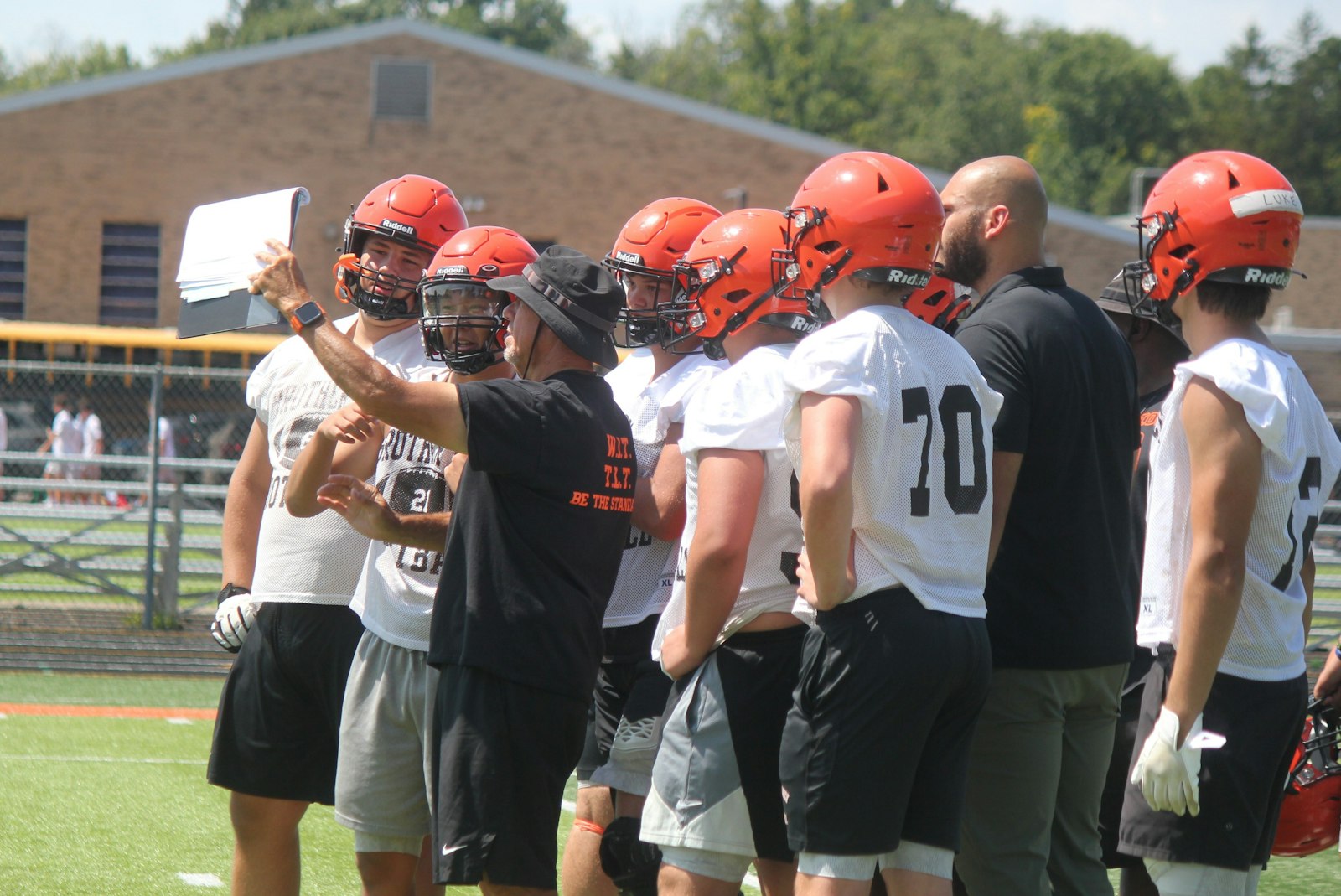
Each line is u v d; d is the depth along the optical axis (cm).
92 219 10925
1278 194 1102
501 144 11125
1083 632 1229
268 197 1300
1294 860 2177
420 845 1385
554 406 1195
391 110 11031
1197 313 1134
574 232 11181
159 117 10919
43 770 2534
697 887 1162
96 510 4769
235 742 1468
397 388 1162
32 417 8606
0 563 4450
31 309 10894
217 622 1512
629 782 1419
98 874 1894
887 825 1023
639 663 1461
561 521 1198
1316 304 13012
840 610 1038
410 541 1285
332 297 10981
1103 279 11306
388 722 1337
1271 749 1102
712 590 1109
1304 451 1098
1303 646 1138
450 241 1342
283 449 1478
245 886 1504
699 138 11225
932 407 1062
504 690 1180
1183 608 1065
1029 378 1230
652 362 1539
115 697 3381
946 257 1362
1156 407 1662
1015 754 1222
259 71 10962
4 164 10856
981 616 1075
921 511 1044
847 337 1042
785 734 1066
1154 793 1071
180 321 1291
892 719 1020
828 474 990
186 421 7994
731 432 1110
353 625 1434
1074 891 1287
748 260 1252
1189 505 1107
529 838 1182
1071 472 1241
